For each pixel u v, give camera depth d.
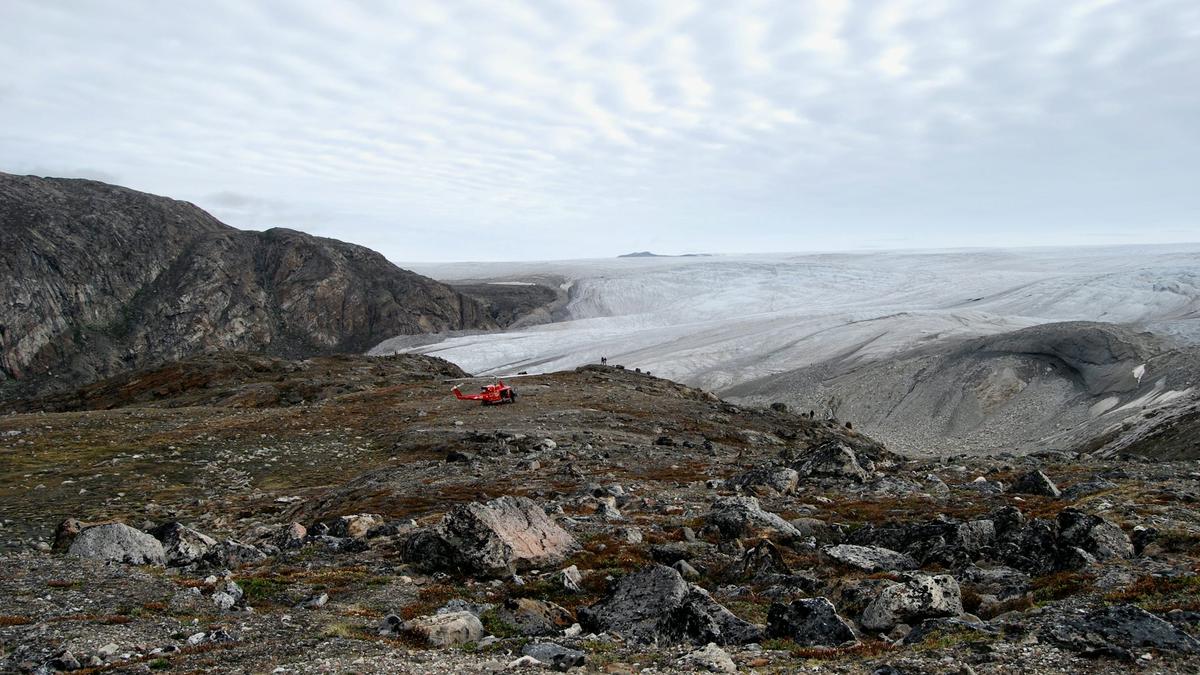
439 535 22.02
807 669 12.17
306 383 99.38
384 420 71.88
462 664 12.69
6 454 56.88
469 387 94.69
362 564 22.67
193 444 61.38
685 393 104.81
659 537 25.39
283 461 55.56
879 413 176.38
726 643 14.23
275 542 27.12
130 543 23.45
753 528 25.05
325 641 14.25
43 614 15.92
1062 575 17.27
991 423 160.00
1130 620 12.36
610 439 61.59
